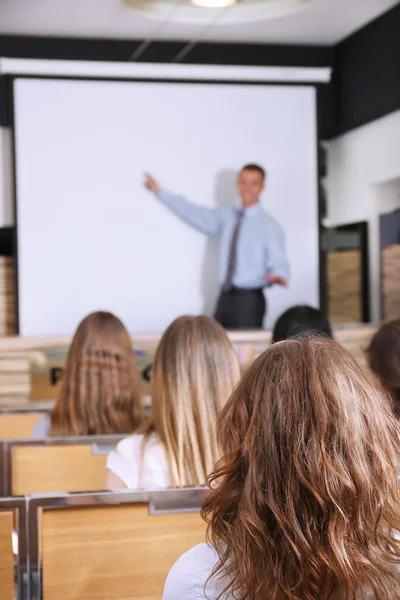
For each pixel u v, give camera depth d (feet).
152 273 24.03
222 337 5.98
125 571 4.74
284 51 24.31
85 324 8.23
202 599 3.17
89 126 23.39
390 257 23.30
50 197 23.30
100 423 8.05
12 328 23.66
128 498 4.67
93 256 23.65
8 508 4.54
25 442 6.75
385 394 3.13
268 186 24.52
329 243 26.66
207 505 3.12
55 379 14.87
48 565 4.63
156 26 22.25
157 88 23.70
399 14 20.62
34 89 23.04
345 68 24.00
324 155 25.35
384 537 2.88
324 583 2.76
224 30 22.77
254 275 24.00
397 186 23.44
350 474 2.80
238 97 24.18
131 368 8.26
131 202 23.77
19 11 20.71
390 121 22.49
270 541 2.83
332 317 26.63
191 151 24.02
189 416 5.80
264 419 2.93
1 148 23.41
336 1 20.44
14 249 23.18
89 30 22.54
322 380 2.92
